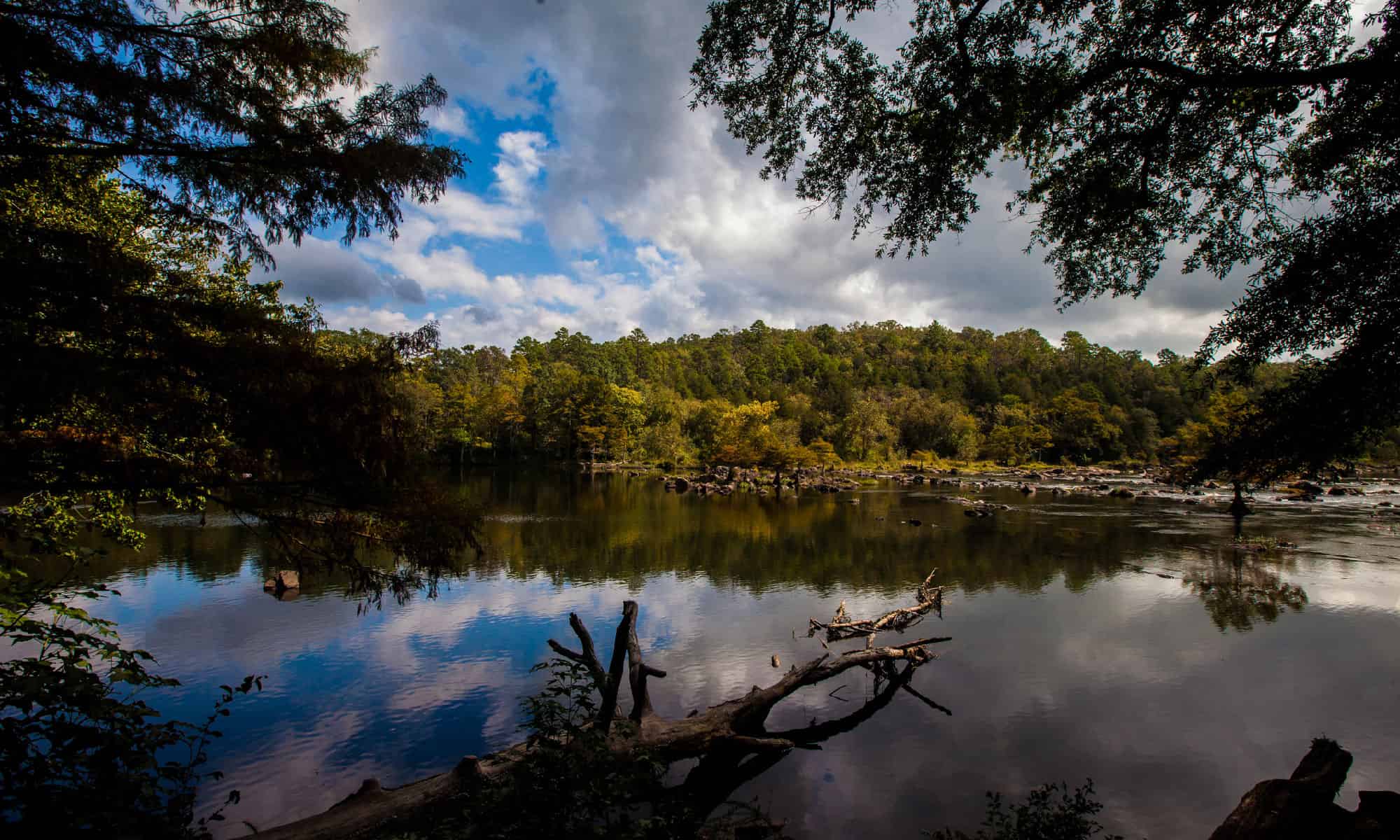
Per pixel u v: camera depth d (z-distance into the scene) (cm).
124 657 377
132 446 368
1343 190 567
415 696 932
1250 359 579
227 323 352
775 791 702
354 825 546
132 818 314
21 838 283
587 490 4412
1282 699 924
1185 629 1257
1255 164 657
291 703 910
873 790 700
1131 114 653
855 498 4050
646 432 7106
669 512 3209
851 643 1184
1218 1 546
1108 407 8681
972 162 691
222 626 1250
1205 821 629
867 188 743
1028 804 620
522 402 7369
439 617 1335
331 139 385
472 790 577
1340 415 509
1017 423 8462
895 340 13275
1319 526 2542
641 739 705
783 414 8462
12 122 318
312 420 348
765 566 1898
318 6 369
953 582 1673
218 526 2291
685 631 1261
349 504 385
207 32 347
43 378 284
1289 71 472
